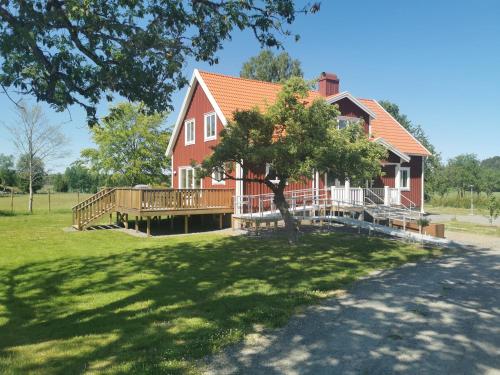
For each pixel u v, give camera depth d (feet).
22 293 30.66
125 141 117.39
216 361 18.60
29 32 22.43
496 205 79.71
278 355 19.22
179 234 62.85
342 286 31.68
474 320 24.00
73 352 19.76
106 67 27.76
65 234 62.85
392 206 77.77
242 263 40.29
